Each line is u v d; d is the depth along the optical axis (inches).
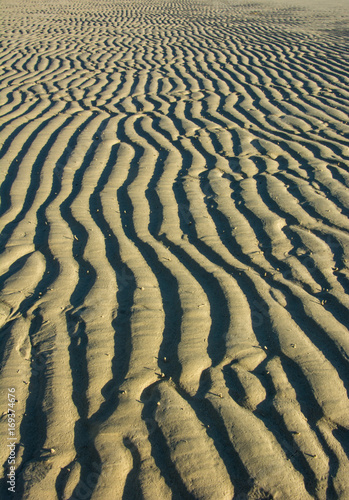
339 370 88.8
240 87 278.1
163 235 135.1
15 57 353.1
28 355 92.7
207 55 357.7
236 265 120.7
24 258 125.3
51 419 78.7
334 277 115.8
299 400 82.7
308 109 238.1
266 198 155.2
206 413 80.2
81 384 85.5
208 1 719.7
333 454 73.5
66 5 647.8
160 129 217.9
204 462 71.9
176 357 91.4
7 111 240.4
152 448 74.2
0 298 109.1
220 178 170.9
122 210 149.7
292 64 324.8
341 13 581.9
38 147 198.4
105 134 212.2
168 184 166.6
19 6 629.3
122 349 93.8
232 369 88.9
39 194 161.0
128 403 81.7
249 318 102.1
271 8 631.2
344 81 283.4
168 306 106.3
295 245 129.3
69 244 131.0
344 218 141.7
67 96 265.3
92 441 75.1
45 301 107.8
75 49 379.2
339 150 190.5
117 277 116.3
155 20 525.7
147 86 283.9
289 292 110.6
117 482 69.3
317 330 98.7
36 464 71.9
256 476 69.9
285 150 193.0
